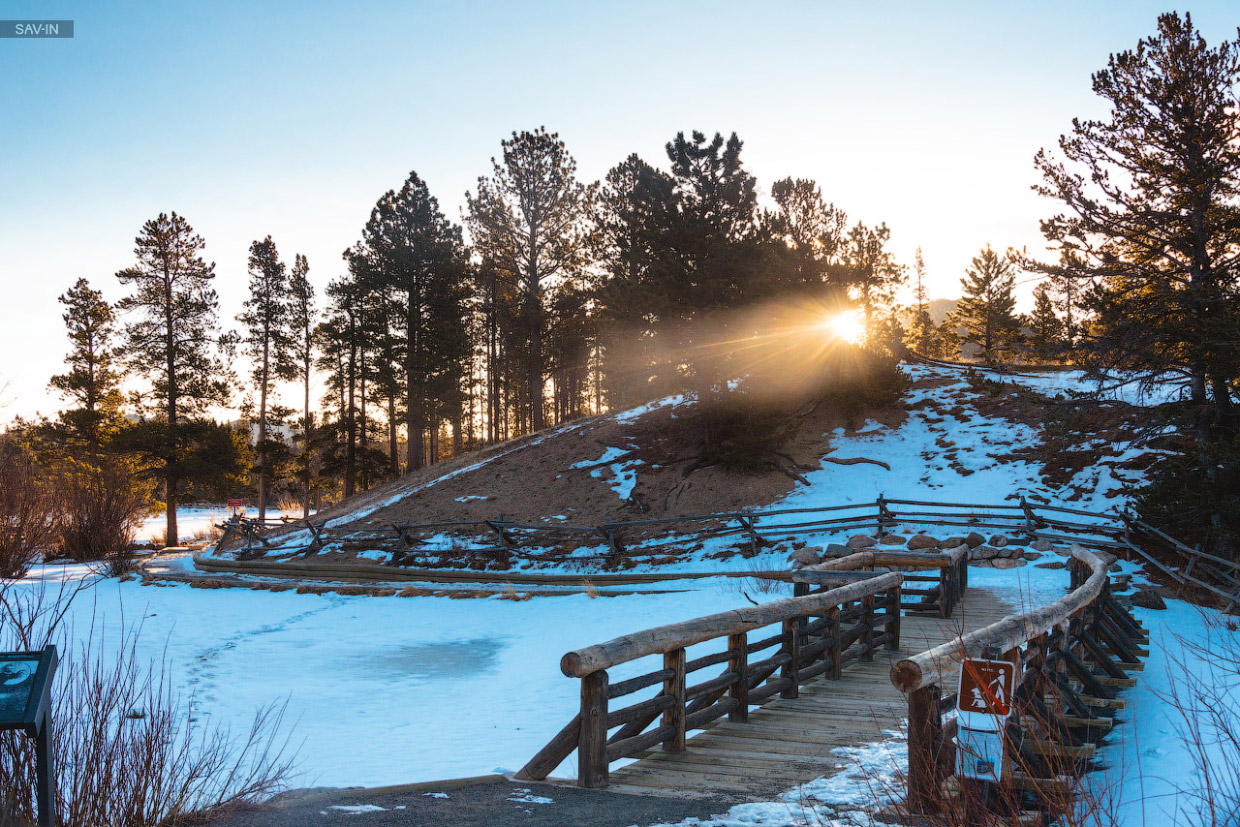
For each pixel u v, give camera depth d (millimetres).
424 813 4746
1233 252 16344
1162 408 16938
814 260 26641
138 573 27438
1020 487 22891
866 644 10172
